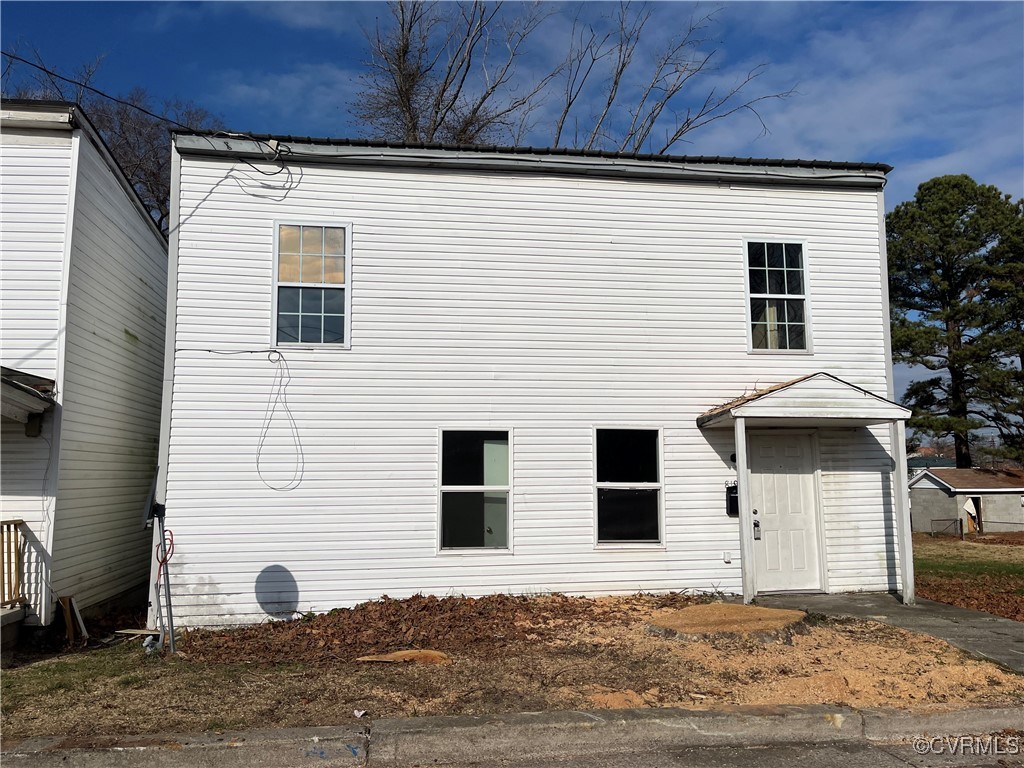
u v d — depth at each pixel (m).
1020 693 6.12
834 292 10.84
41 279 8.92
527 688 6.14
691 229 10.60
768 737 5.49
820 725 5.56
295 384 9.48
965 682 6.35
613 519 10.04
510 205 10.23
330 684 6.29
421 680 6.38
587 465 10.01
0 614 7.84
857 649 7.32
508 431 9.91
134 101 25.98
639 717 5.43
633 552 9.96
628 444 10.20
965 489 31.42
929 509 33.12
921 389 35.19
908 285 36.56
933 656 7.11
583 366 10.15
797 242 10.84
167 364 9.23
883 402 9.66
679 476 10.20
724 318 10.52
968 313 34.00
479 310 10.00
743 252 10.68
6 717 5.52
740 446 9.58
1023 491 31.66
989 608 9.90
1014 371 32.28
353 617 8.80
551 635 7.98
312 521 9.33
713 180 10.70
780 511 10.50
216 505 9.15
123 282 10.94
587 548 9.88
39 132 9.19
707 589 10.08
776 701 5.88
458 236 10.06
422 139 23.62
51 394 8.68
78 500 9.27
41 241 8.98
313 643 7.89
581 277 10.27
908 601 9.74
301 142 9.73
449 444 9.80
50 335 8.84
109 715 5.54
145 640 8.16
